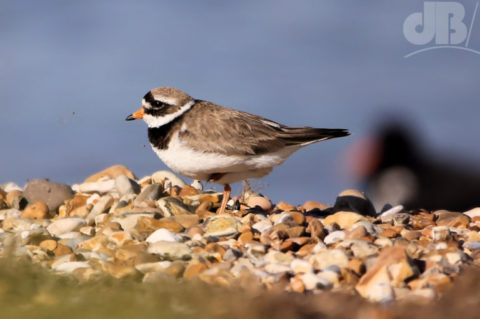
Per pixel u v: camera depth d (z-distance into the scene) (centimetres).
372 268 806
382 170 2023
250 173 1105
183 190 1231
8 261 799
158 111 1107
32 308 683
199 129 1082
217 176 1106
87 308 687
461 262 855
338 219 1054
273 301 716
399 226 1056
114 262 876
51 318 657
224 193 1127
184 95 1117
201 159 1074
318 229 966
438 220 1122
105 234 993
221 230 994
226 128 1081
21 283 749
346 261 838
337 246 902
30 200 1216
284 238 955
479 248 934
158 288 747
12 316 657
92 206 1181
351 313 705
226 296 730
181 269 838
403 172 1981
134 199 1178
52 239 980
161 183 1244
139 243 938
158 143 1113
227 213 1130
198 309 696
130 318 664
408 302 745
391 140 2055
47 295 723
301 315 698
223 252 910
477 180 1981
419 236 1000
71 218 1091
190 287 752
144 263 867
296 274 827
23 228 1080
